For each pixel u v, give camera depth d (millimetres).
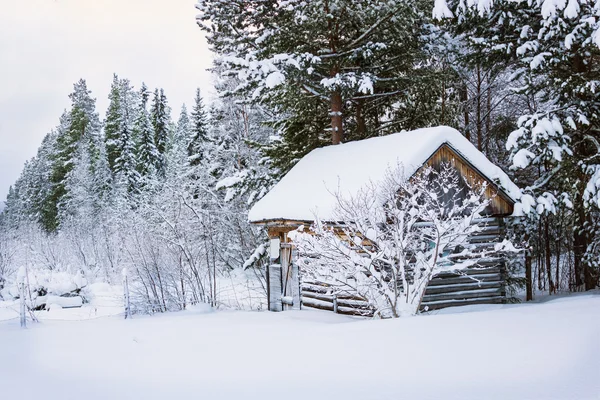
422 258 10508
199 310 15820
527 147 14711
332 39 19219
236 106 29406
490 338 6203
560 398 4023
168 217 19734
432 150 12867
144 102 68500
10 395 6086
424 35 19500
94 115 67688
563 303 9070
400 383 4879
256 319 12477
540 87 15711
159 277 17312
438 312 12023
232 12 18766
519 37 15758
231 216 25109
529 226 16562
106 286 25500
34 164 84125
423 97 20562
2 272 26453
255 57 18344
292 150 21703
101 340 10188
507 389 4363
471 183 13367
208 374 6156
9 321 15242
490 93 22703
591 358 4871
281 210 15102
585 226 15062
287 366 6082
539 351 5359
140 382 6117
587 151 15570
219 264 25250
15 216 75000
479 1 14453
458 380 4758
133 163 50938
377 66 19453
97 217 41750
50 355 8695
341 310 13391
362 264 10156
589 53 14312
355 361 5895
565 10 13172
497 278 13383
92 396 5684
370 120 22672
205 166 28469
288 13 18359
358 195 11086
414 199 10562
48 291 21000
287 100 20047
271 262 16891
